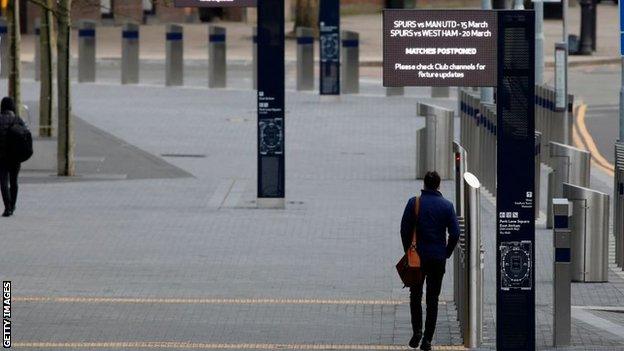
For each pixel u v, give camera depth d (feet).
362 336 129.08
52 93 256.73
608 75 414.41
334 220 196.13
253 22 559.38
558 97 229.86
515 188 121.80
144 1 531.09
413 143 279.08
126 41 391.24
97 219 195.00
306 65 375.45
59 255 168.86
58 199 212.43
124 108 336.08
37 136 257.55
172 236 182.60
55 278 155.33
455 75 144.56
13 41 255.29
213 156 261.44
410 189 224.74
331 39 346.74
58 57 233.55
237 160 256.73
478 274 124.67
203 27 539.70
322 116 320.70
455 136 277.64
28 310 138.72
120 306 141.28
